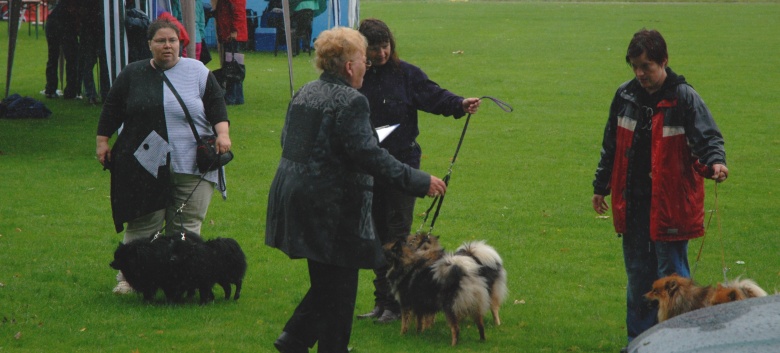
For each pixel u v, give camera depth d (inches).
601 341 299.6
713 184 569.9
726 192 550.0
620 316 329.7
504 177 588.1
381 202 303.6
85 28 814.5
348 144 224.1
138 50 664.4
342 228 228.1
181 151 326.6
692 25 1711.4
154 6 676.7
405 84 302.8
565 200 527.8
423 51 1315.2
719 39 1467.8
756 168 618.2
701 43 1409.9
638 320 276.1
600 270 393.7
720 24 1732.3
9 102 767.1
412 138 305.7
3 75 1026.1
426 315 299.3
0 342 287.1
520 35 1550.2
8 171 561.3
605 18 1881.2
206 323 310.7
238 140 687.1
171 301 332.5
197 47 786.2
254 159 622.2
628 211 269.9
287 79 1030.4
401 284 298.7
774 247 430.6
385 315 321.1
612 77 1071.6
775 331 169.0
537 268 394.9
